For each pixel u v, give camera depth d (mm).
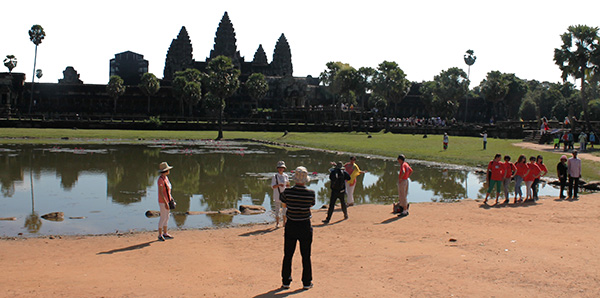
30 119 82500
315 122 101250
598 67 51219
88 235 14320
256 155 46781
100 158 40406
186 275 10062
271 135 79375
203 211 18750
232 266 10750
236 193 23609
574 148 43406
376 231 14172
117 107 118875
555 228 14258
